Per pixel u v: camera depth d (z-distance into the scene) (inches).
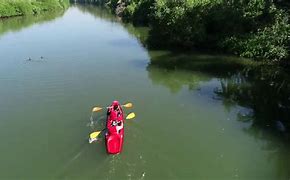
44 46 1951.3
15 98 1163.3
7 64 1583.4
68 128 942.4
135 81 1323.8
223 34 1770.4
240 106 1086.4
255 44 1590.8
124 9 3521.2
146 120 982.4
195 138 888.3
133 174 733.9
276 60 1494.8
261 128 943.7
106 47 1904.5
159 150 826.2
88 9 4899.1
